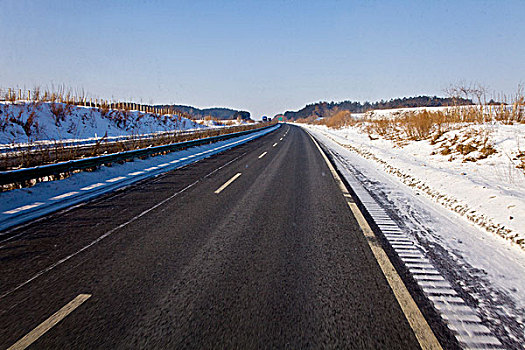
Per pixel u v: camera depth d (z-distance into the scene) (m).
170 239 3.80
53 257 3.28
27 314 2.27
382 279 2.78
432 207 5.30
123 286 2.68
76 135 20.95
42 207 5.21
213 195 6.19
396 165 9.41
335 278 2.80
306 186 7.08
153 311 2.31
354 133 30.84
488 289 2.62
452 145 11.05
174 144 13.38
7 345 1.94
